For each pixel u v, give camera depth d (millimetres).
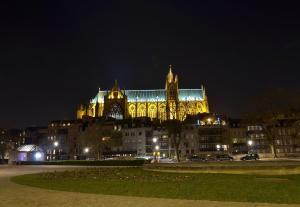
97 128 181000
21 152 125125
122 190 27453
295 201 20938
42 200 22938
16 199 23641
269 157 110688
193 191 25875
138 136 185375
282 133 167000
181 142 179375
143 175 42531
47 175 46469
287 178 34188
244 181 31719
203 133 179625
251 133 178875
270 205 19812
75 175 45844
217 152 177500
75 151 199625
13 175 49094
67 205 20875
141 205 20516
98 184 32438
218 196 23281
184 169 44719
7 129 180875
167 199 22547
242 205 19969
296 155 124812
